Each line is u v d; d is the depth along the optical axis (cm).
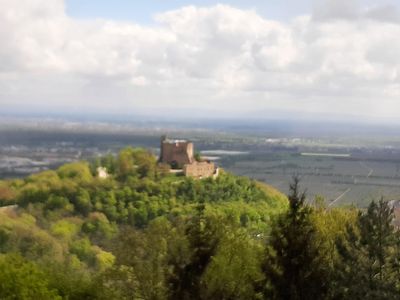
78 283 3694
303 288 2922
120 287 3469
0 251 8175
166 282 3216
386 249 3241
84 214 11312
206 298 3152
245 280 3197
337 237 3434
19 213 10869
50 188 12225
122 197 11988
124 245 3506
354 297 3019
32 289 3306
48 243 8662
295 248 2959
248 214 10056
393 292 3045
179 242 3291
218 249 3294
